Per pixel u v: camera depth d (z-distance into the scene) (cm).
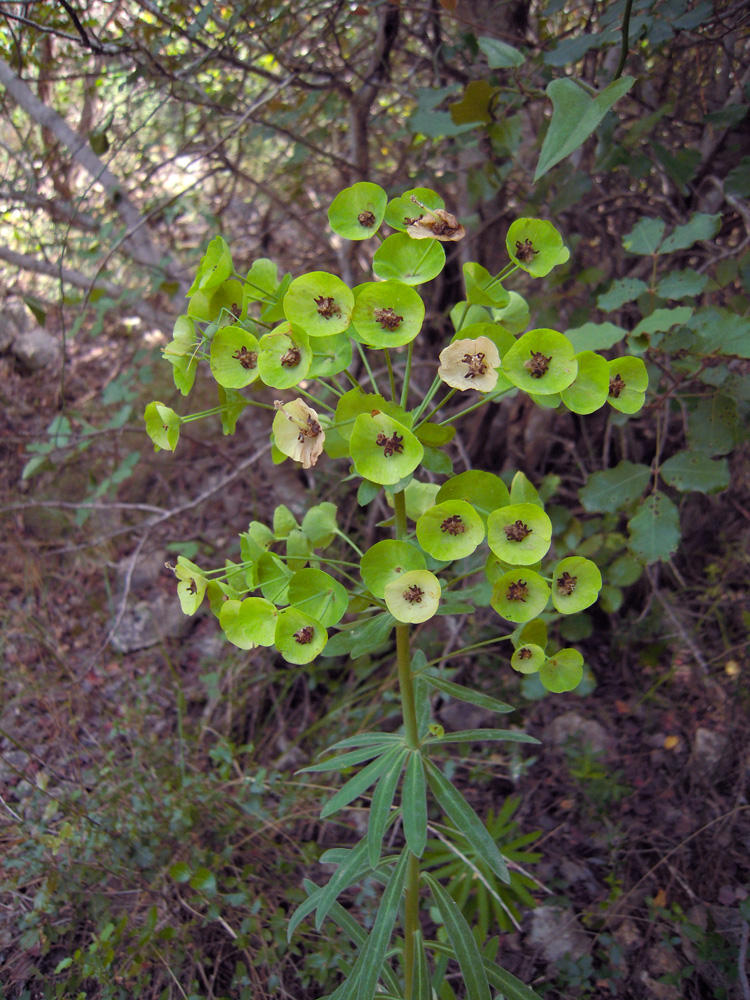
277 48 50
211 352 24
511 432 60
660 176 53
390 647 57
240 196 73
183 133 60
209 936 41
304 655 23
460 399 63
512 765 48
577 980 38
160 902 42
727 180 39
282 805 46
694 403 45
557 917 42
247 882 43
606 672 57
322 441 23
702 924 41
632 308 51
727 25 44
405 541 25
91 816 44
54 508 70
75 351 84
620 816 47
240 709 55
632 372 24
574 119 26
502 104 44
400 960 36
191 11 51
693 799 46
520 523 22
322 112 60
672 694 54
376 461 22
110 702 56
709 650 55
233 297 25
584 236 55
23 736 53
